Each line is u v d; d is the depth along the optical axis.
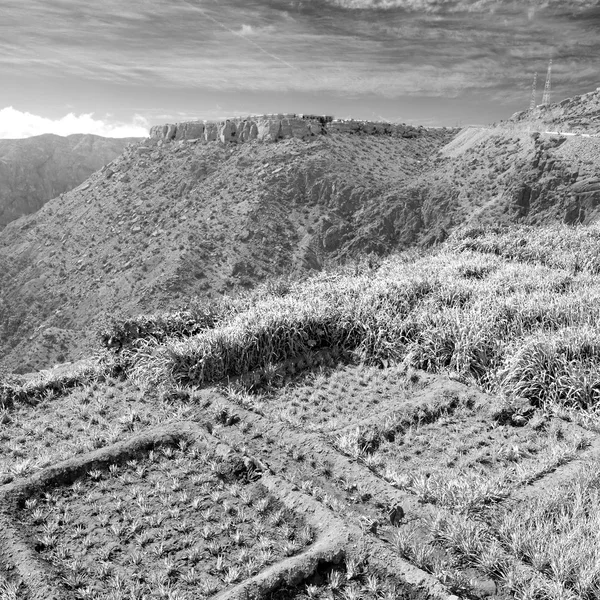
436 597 3.65
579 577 3.74
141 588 3.90
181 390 6.75
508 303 8.27
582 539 4.07
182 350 7.14
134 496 4.89
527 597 3.65
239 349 7.29
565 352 6.75
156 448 5.54
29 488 4.87
